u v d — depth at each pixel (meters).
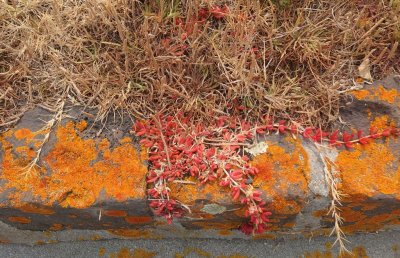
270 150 0.80
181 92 0.86
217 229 0.88
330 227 0.88
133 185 0.78
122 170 0.79
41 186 0.78
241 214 0.81
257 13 0.86
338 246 0.90
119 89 0.85
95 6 0.87
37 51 0.88
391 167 0.80
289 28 0.88
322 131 0.83
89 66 0.88
